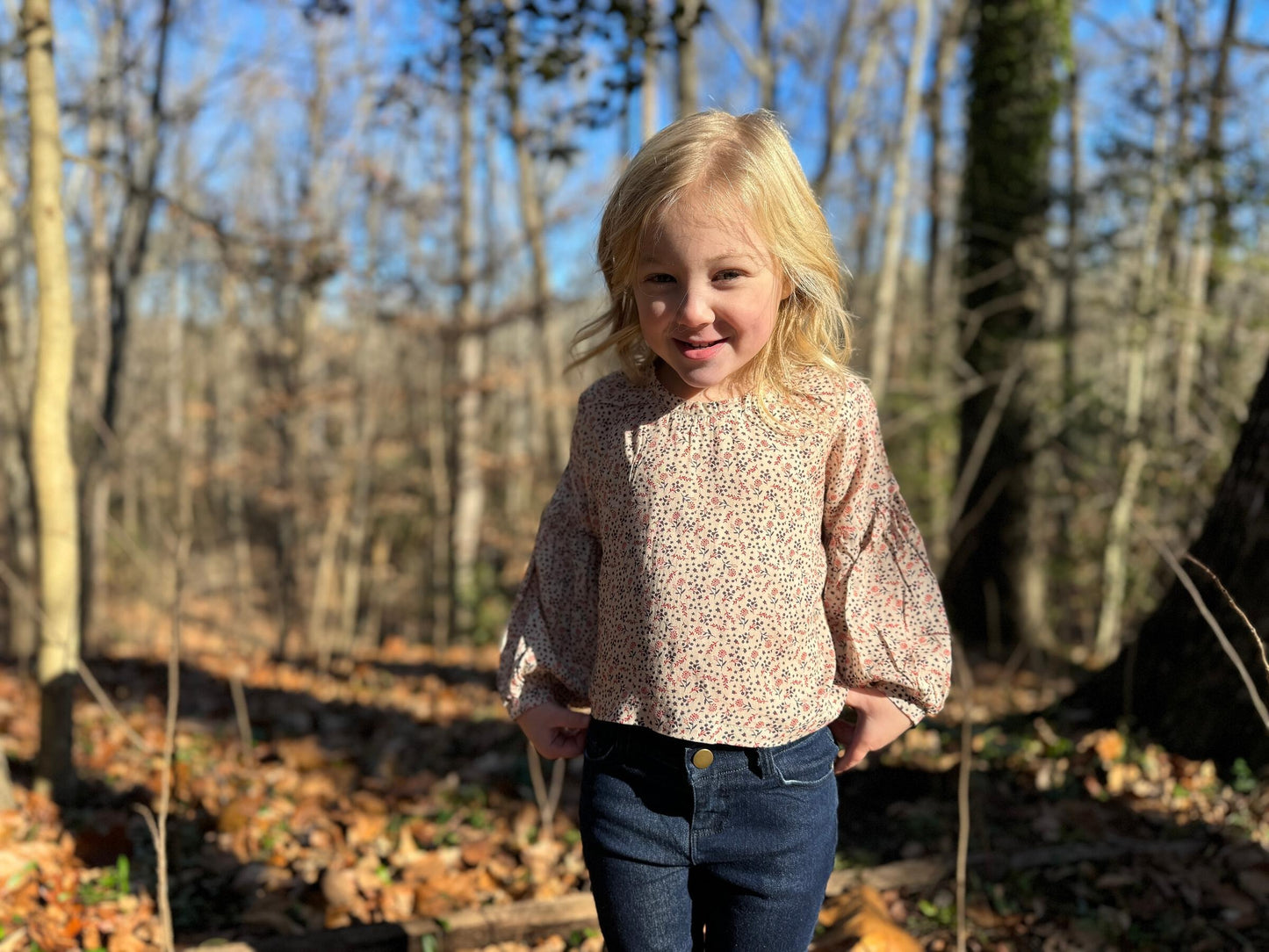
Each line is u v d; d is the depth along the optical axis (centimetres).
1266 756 322
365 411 1427
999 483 659
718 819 146
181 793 363
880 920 241
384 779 398
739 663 145
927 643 156
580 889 292
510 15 413
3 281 721
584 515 162
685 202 136
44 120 310
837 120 1025
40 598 338
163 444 1845
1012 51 786
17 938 243
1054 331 821
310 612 1761
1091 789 332
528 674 162
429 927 254
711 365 142
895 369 1160
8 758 411
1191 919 262
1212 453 762
